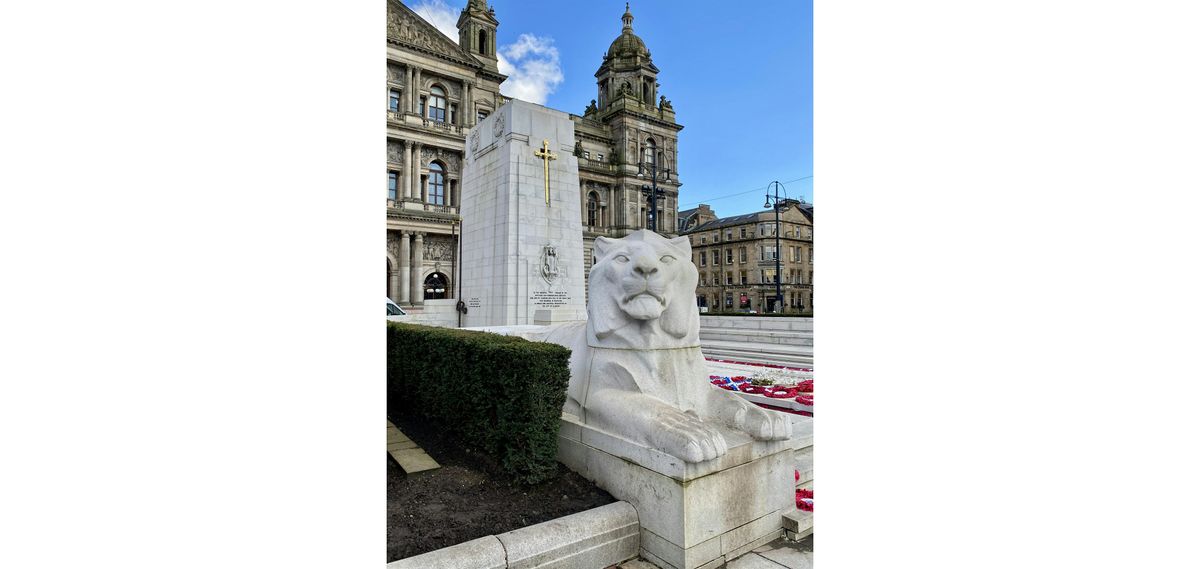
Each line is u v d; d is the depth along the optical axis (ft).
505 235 44.80
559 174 47.26
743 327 50.72
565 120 47.98
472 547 9.09
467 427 14.82
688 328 12.60
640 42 164.86
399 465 13.88
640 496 10.96
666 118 159.53
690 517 9.98
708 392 12.80
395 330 20.88
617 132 154.30
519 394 12.53
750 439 11.35
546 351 12.50
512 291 44.27
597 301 12.80
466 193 52.95
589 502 11.53
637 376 12.16
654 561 10.53
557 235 46.83
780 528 11.70
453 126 120.26
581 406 13.25
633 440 11.29
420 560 8.61
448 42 121.90
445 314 54.80
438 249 116.67
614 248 12.84
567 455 13.29
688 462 9.96
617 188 150.82
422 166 116.98
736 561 10.62
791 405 22.08
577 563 9.99
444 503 11.57
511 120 44.93
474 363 14.29
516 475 12.44
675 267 12.44
